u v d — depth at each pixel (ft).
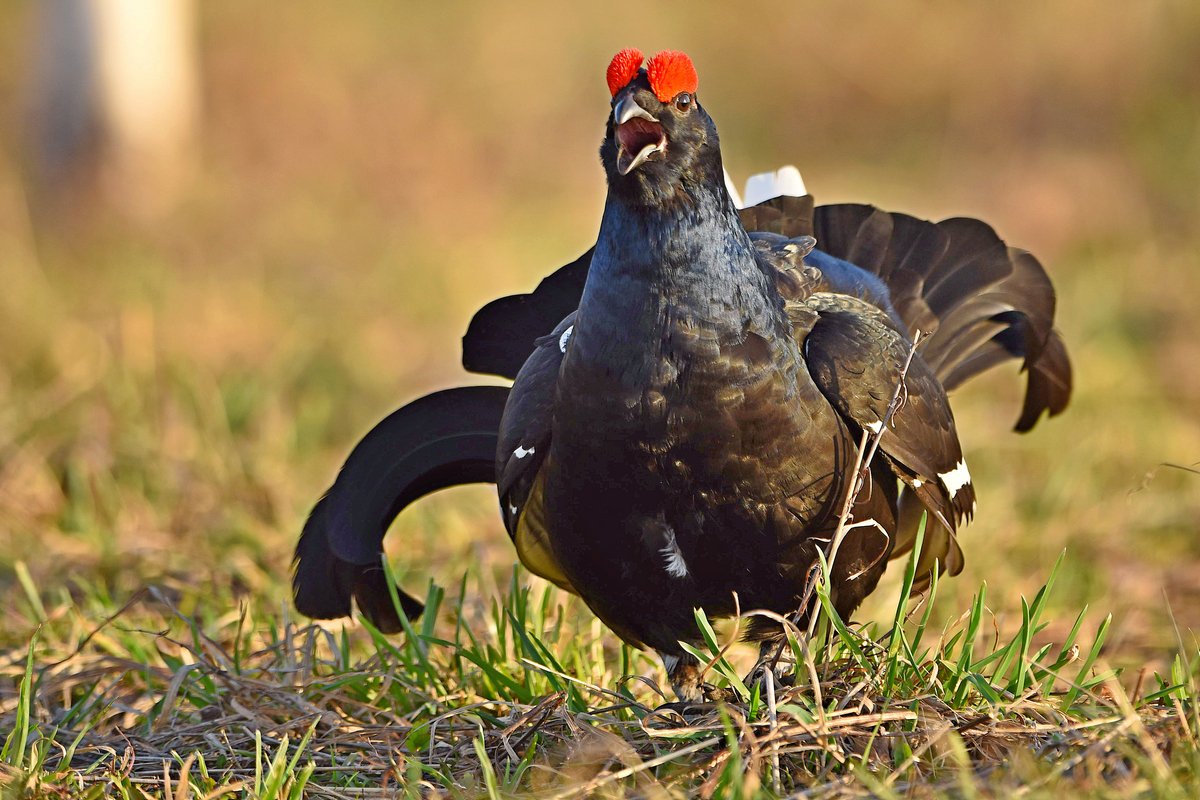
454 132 98.02
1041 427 49.32
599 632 32.04
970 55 101.50
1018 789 21.31
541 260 76.28
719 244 24.39
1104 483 45.37
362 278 73.72
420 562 40.04
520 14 114.42
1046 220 79.92
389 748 25.79
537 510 27.48
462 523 42.19
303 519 43.24
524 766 24.16
